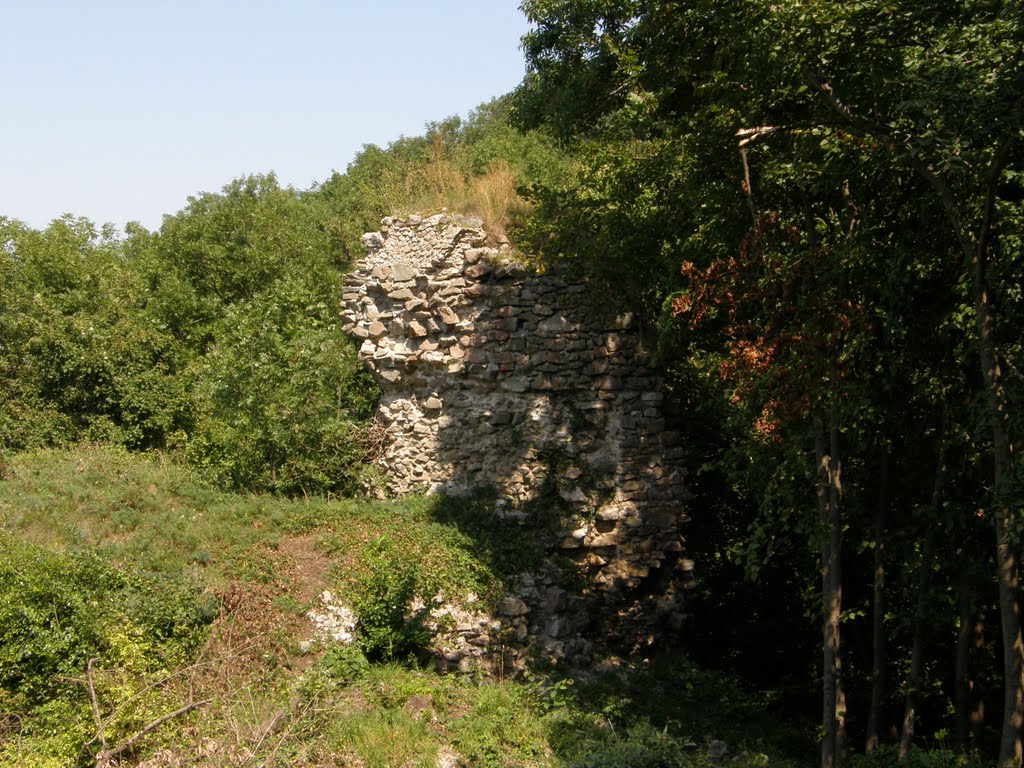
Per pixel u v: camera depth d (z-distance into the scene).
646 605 13.23
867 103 8.38
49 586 9.28
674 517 13.39
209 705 8.65
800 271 8.72
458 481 13.62
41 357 17.92
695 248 11.21
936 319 8.95
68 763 7.94
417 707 9.73
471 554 12.02
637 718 10.48
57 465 14.13
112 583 9.89
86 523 11.77
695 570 15.43
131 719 8.23
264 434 14.14
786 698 13.29
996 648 11.77
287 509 12.83
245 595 10.40
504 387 13.44
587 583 12.88
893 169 8.59
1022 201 7.64
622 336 13.51
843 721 8.85
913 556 9.34
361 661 10.20
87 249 22.48
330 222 26.34
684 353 14.23
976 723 10.34
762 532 9.33
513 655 11.40
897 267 8.46
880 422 9.18
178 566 10.73
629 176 12.16
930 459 9.72
